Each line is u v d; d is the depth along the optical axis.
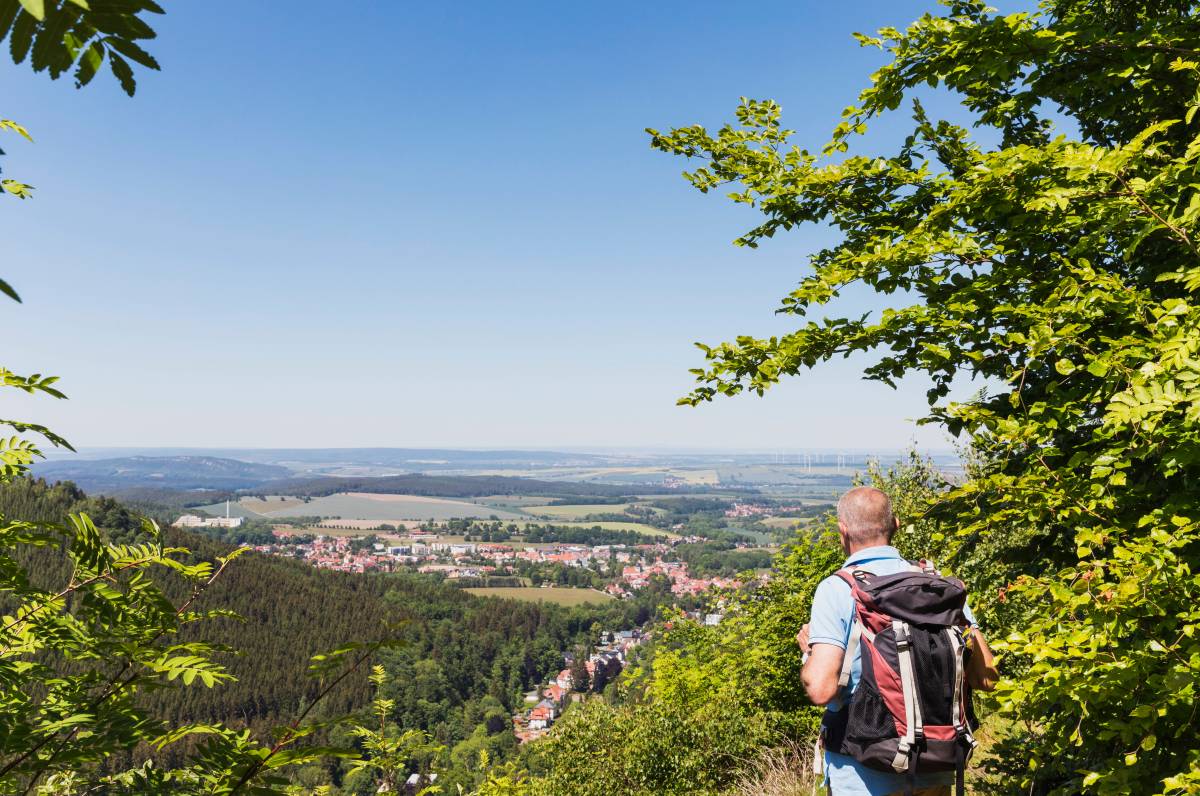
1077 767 3.80
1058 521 3.85
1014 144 5.60
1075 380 4.25
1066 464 4.21
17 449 1.96
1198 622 2.99
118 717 1.76
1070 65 4.64
